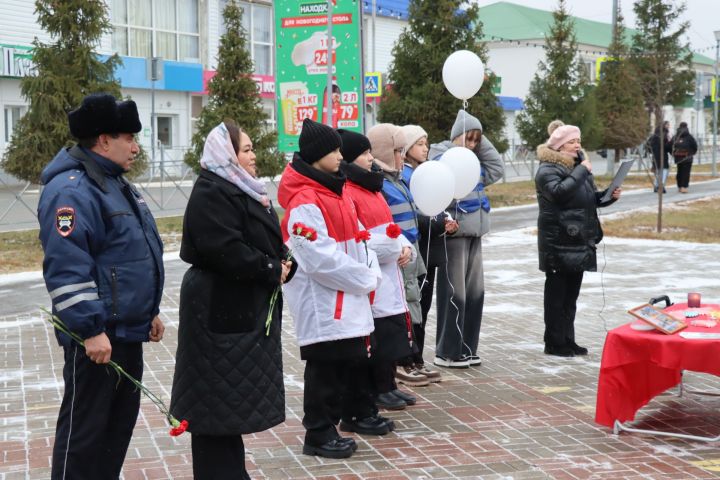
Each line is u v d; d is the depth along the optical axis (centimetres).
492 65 5822
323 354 474
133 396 395
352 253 482
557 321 734
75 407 373
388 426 536
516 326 869
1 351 761
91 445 373
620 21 3356
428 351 766
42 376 675
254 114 1978
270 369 396
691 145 2552
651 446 511
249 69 1992
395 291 534
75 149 377
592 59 5891
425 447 510
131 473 470
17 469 473
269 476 463
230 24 1989
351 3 1221
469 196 679
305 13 1241
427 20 2095
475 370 694
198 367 386
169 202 2227
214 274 388
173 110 3105
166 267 1266
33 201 2198
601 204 727
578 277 735
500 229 1727
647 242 1531
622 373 529
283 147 1297
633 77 2609
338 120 1259
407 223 590
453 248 678
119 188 382
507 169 3859
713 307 588
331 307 469
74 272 351
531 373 683
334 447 491
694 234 1622
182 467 479
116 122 374
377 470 471
